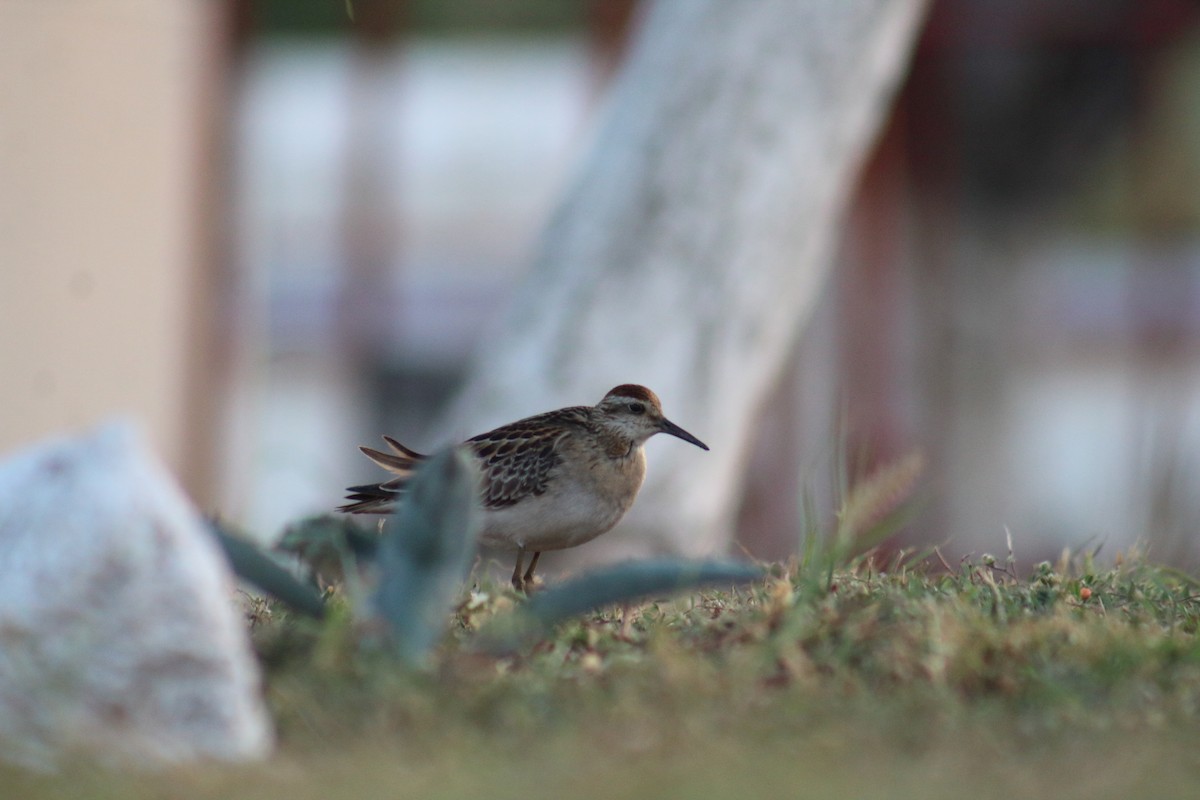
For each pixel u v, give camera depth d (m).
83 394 16.03
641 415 10.27
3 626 5.43
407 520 6.45
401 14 23.88
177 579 5.47
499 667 6.57
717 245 16.58
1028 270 24.27
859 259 23.70
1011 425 23.67
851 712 5.86
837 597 7.39
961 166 24.17
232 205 23.12
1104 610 7.59
